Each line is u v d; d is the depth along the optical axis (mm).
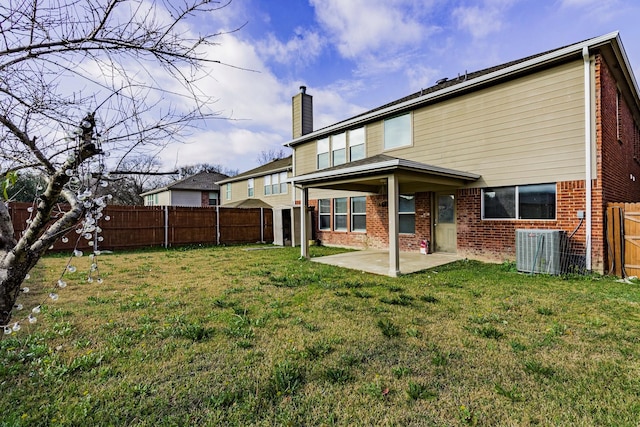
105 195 1864
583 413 2404
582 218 7203
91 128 1521
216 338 3814
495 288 6023
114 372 3021
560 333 3850
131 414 2438
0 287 1532
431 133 10008
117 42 1811
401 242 11305
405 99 12359
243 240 16781
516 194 8328
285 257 10828
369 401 2590
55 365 3113
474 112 9023
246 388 2775
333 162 13469
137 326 4203
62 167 1465
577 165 7277
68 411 2445
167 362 3221
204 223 15648
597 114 6988
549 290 5824
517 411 2441
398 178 7441
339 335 3875
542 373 2953
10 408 2475
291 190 19125
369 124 11906
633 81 8781
